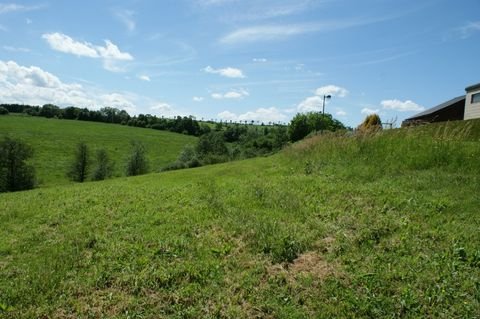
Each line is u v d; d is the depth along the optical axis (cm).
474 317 318
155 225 632
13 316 370
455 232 479
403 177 778
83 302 388
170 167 4428
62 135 6431
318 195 720
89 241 563
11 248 582
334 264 428
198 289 397
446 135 999
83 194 1089
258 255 467
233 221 601
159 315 357
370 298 353
